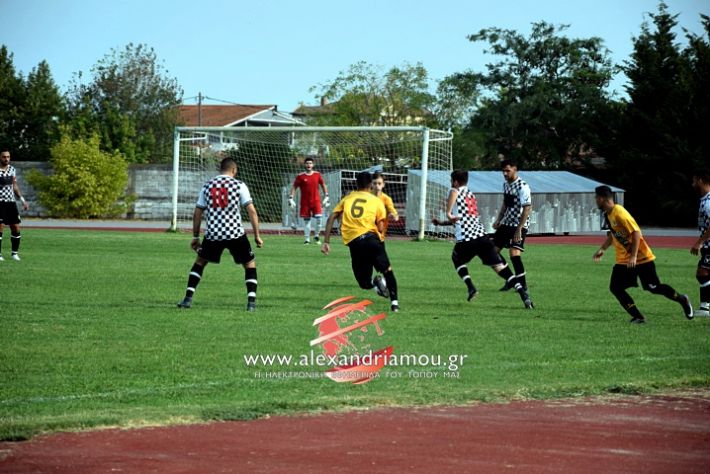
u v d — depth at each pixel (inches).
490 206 2940.5
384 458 478.6
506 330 913.5
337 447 498.0
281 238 2598.4
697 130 4284.0
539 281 1421.0
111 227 3065.9
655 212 4446.4
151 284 1259.8
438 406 597.6
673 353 794.8
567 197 3181.6
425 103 5433.1
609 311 1077.1
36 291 1154.0
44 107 5073.8
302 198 2336.4
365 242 1043.3
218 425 541.6
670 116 4308.6
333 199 3038.9
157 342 811.4
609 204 977.5
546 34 5575.8
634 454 494.6
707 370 718.5
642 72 4466.0
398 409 588.4
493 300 1167.0
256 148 3329.2
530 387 652.7
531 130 5403.5
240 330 884.6
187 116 7199.8
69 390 625.3
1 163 1604.3
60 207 3784.5
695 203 4192.9
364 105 5472.4
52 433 519.2
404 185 3083.2
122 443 501.0
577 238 3009.4
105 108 4896.7
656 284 995.9
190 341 819.4
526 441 515.2
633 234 961.5
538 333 898.1
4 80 4982.8
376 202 1059.9
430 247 2250.2
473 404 604.7
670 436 531.8
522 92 5516.7
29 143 5049.2
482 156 5487.2
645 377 690.2
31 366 702.5
